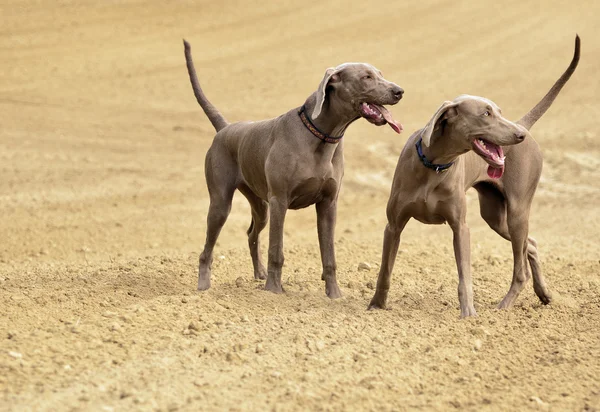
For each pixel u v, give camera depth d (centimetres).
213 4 4022
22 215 1764
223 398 728
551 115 2669
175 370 784
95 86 3030
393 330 923
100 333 869
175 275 1193
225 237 1633
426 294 1123
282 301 1032
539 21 3712
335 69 984
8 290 1055
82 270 1220
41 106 2783
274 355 831
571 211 1788
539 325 958
